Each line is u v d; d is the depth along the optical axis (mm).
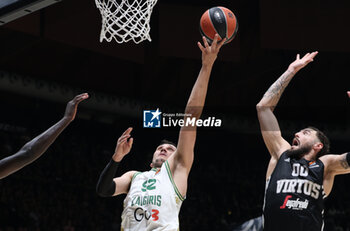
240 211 16547
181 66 14250
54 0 4637
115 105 14578
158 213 3945
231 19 4215
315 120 16328
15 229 12312
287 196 3711
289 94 15781
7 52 11953
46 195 13984
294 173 3795
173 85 14836
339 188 17625
